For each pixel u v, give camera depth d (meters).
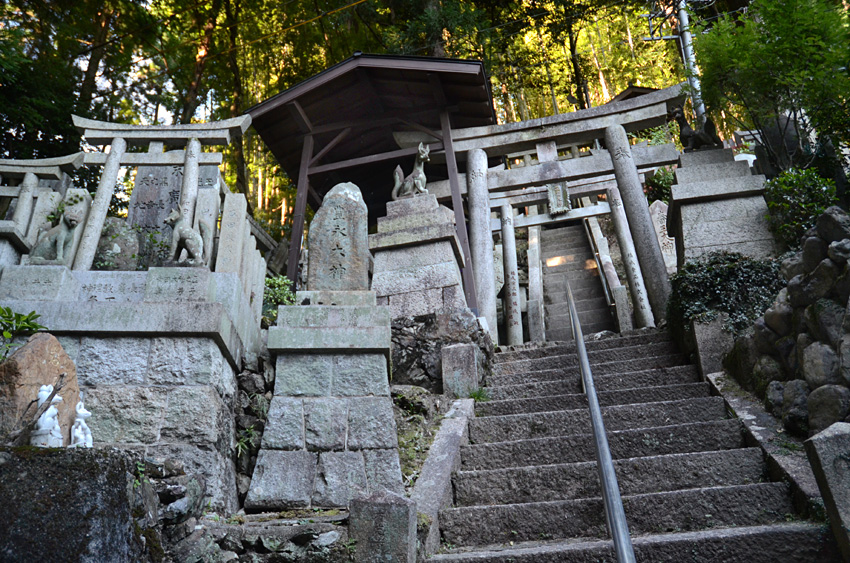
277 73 16.77
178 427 4.57
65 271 5.37
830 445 3.23
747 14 8.48
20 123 11.35
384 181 13.10
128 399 4.68
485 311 9.34
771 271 6.14
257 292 6.69
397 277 7.72
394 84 10.82
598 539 3.90
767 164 8.12
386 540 3.40
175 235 5.45
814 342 4.46
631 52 21.19
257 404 5.18
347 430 4.93
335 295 5.67
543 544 3.94
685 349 6.49
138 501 2.95
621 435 4.91
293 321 5.41
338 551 3.48
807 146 8.23
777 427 4.58
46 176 6.92
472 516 4.18
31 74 11.77
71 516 2.55
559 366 7.09
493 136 10.84
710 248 7.19
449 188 10.76
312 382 5.16
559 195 12.15
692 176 7.65
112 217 6.75
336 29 15.94
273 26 15.94
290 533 3.65
